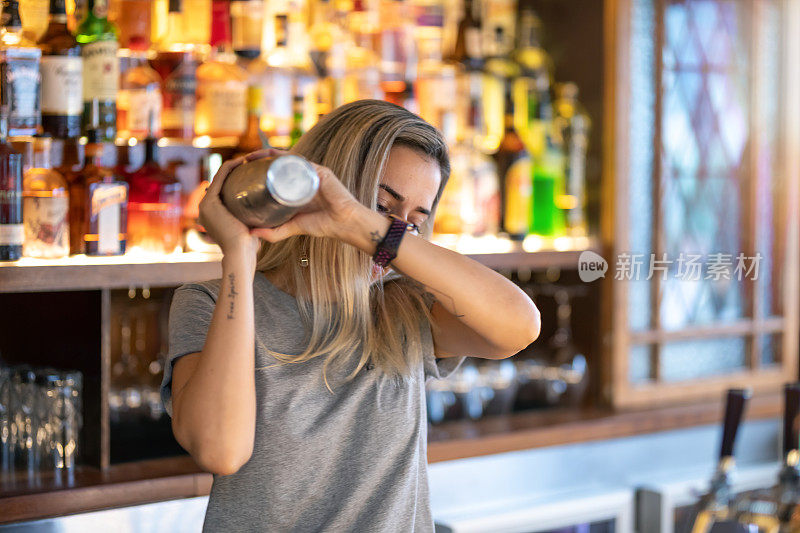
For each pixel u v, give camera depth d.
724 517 1.95
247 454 1.14
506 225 2.41
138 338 2.09
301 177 1.07
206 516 1.23
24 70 1.73
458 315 1.23
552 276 2.61
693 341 2.67
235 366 1.12
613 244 2.45
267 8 2.21
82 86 1.84
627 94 2.45
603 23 2.46
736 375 2.71
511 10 2.64
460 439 2.15
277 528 1.21
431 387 2.29
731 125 2.72
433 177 1.31
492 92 2.47
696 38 2.64
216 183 1.15
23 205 1.77
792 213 2.79
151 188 1.91
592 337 2.52
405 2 2.35
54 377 1.81
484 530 2.09
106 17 1.88
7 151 1.71
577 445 2.35
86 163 1.88
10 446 1.85
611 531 2.32
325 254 1.25
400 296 1.35
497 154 2.44
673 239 2.62
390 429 1.25
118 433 2.02
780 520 1.88
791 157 2.78
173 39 2.02
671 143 2.60
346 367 1.26
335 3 2.28
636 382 2.57
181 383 1.18
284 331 1.26
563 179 2.49
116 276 1.78
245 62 2.16
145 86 1.97
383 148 1.27
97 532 1.73
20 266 1.67
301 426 1.22
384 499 1.22
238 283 1.13
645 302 2.58
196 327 1.22
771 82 2.78
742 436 2.65
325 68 2.26
